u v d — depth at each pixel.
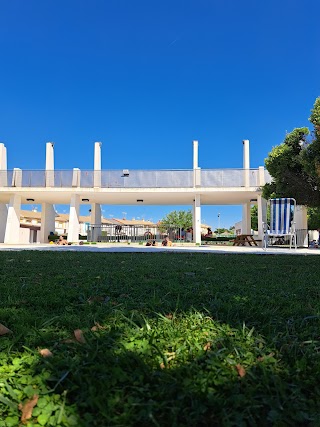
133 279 3.38
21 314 2.01
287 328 1.79
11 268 4.24
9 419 1.05
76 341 1.57
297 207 17.55
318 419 1.05
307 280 3.47
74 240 18.44
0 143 18.67
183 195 18.97
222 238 23.66
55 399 1.14
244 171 17.86
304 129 12.80
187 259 5.89
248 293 2.71
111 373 1.27
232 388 1.19
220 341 1.59
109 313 2.07
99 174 18.30
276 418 1.05
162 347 1.54
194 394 1.14
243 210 22.36
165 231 22.02
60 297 2.49
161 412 1.08
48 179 18.31
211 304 2.29
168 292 2.70
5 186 18.39
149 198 20.27
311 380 1.26
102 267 4.41
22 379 1.24
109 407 1.08
